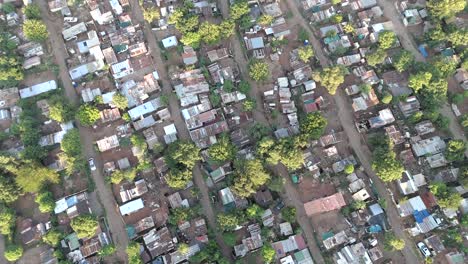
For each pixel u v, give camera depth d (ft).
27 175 276.41
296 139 290.15
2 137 297.12
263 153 290.97
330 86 304.91
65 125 301.02
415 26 339.36
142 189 289.94
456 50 329.93
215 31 315.78
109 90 315.78
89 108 294.66
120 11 332.60
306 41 328.29
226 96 311.68
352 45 329.52
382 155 287.07
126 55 323.37
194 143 296.92
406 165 300.81
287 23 337.52
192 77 314.76
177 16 320.29
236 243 283.38
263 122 312.71
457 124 314.76
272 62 326.24
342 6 341.62
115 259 280.51
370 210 289.53
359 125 308.81
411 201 290.76
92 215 275.59
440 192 282.97
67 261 270.46
